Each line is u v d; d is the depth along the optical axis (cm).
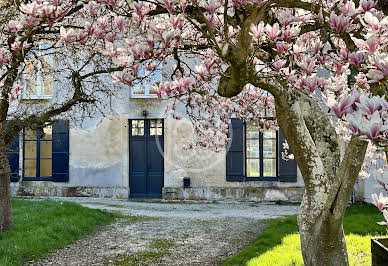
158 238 643
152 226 740
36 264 489
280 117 283
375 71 136
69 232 643
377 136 115
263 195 1118
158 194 1187
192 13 262
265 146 1138
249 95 736
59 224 655
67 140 1191
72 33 261
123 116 1179
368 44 146
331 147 309
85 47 561
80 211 789
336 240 259
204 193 1140
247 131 1147
